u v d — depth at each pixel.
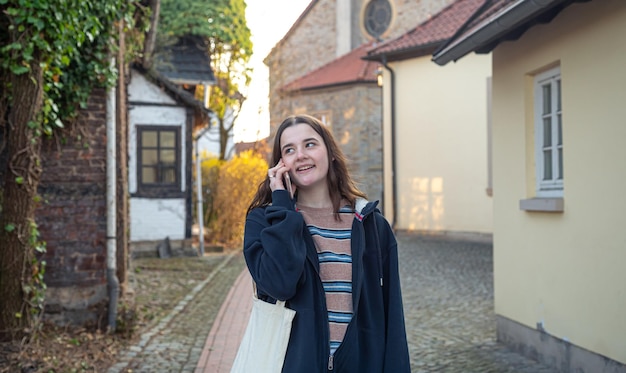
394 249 2.70
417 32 19.03
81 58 6.84
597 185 5.05
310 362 2.39
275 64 25.53
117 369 5.72
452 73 17.81
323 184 2.72
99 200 7.00
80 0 6.10
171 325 7.71
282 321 2.43
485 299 9.34
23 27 5.60
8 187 5.67
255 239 2.52
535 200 5.91
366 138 22.72
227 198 17.06
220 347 6.67
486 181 17.08
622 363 4.75
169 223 14.73
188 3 16.77
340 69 24.03
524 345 6.33
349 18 25.58
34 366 5.30
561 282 5.62
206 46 17.16
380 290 2.60
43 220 6.86
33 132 5.73
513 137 6.55
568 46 5.45
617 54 4.76
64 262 6.89
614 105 4.81
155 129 14.52
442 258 13.67
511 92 6.56
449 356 6.30
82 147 6.97
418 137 18.72
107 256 7.00
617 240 4.80
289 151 2.69
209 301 9.35
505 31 5.86
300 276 2.42
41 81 5.78
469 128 17.47
